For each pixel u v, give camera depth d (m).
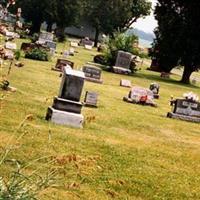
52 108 16.28
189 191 11.35
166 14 49.91
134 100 27.06
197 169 13.75
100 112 20.98
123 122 19.58
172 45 49.91
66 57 49.66
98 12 98.06
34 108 18.00
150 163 13.30
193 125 22.98
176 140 18.16
